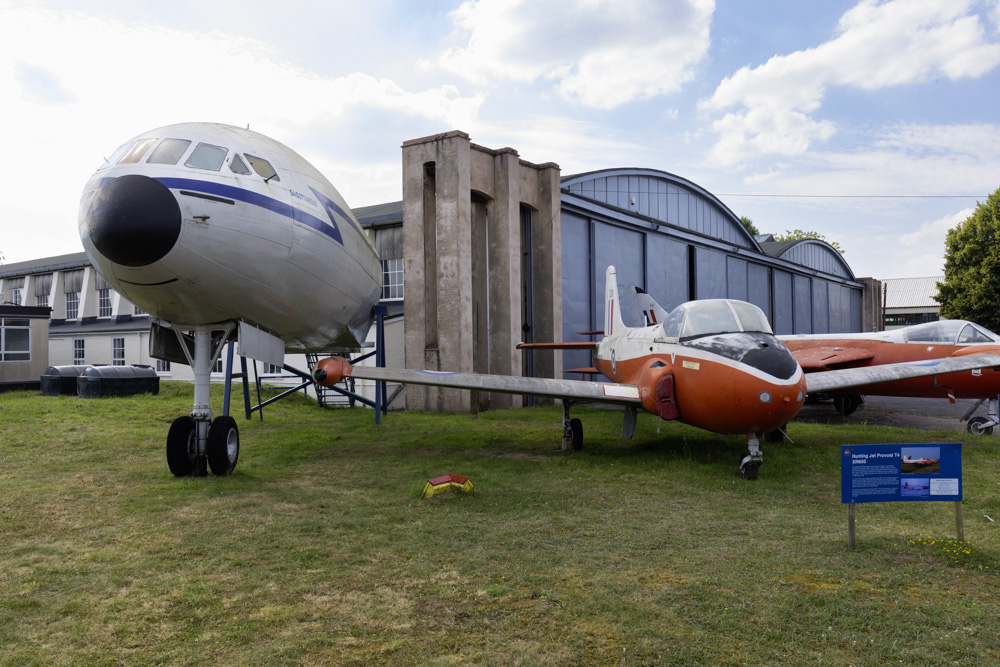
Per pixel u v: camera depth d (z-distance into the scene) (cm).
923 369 964
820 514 590
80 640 336
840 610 367
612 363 1214
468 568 446
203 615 367
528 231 1905
